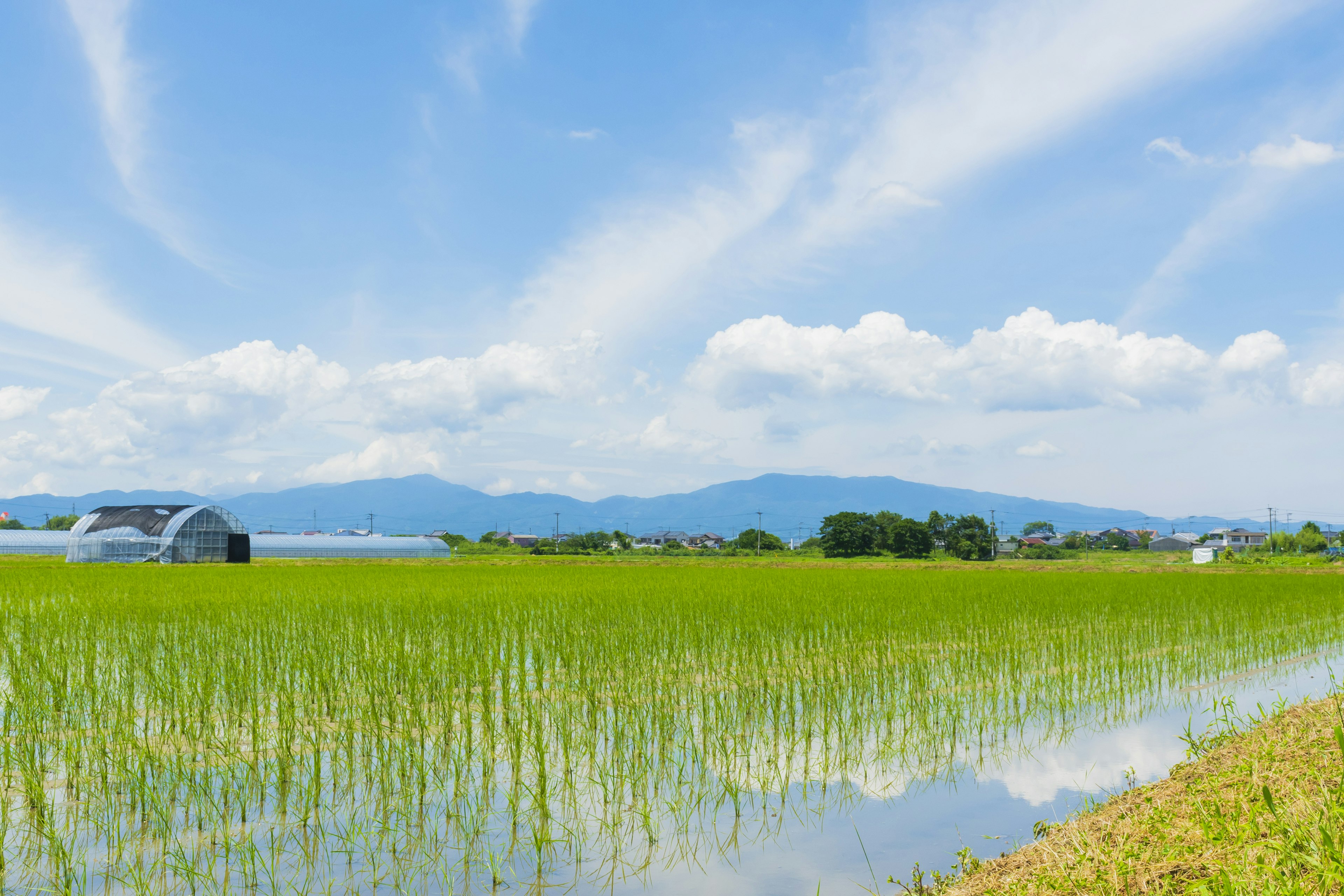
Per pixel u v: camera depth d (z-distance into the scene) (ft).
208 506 198.39
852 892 18.26
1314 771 20.21
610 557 262.06
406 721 29.01
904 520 316.81
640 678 37.06
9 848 19.67
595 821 22.08
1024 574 125.49
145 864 18.95
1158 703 35.88
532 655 43.70
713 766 26.43
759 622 52.65
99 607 59.41
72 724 28.94
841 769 26.58
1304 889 13.85
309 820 21.57
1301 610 66.39
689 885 18.60
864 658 42.86
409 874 18.89
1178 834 17.47
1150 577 109.50
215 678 34.47
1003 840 21.27
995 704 33.01
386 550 285.02
